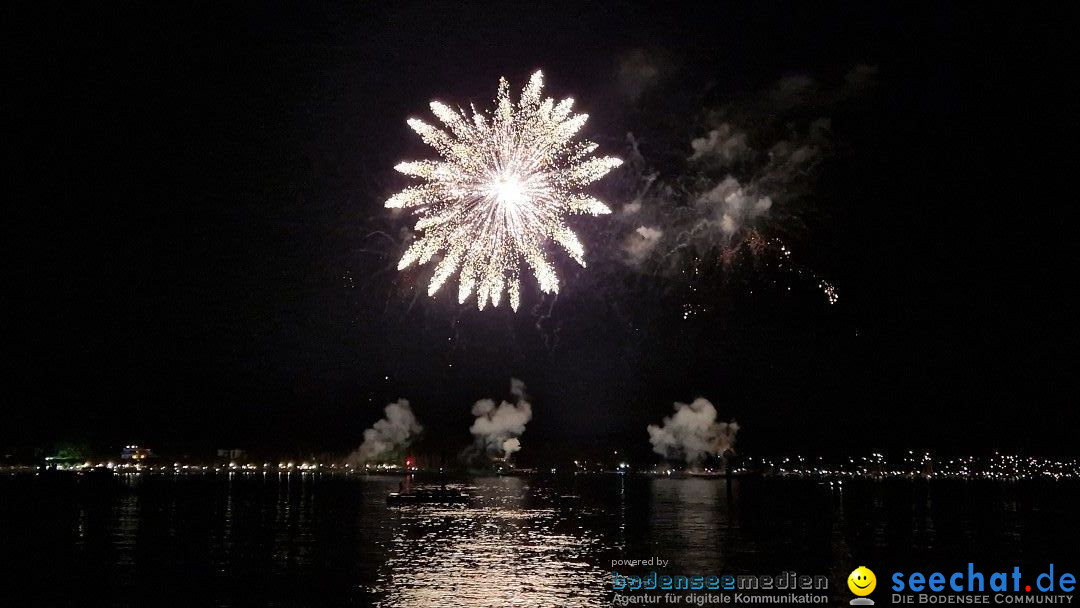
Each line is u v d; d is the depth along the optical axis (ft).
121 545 138.00
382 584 100.48
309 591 96.07
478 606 87.81
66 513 202.08
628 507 244.42
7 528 164.55
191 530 163.84
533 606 87.97
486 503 262.88
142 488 345.31
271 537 151.84
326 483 444.55
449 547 136.98
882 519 199.31
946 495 336.70
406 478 301.43
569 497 308.60
